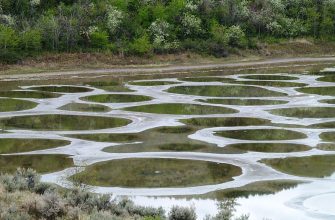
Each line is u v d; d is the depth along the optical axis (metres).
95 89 59.91
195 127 40.78
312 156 32.81
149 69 79.56
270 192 26.02
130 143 35.56
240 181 27.73
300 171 29.64
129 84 64.38
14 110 46.69
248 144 35.62
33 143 35.28
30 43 78.75
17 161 30.83
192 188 26.48
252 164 30.94
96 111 46.84
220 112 46.91
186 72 77.31
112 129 39.75
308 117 44.91
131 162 31.06
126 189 26.11
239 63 87.88
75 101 51.69
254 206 23.91
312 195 25.59
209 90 59.59
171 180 27.73
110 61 81.69
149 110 47.47
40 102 50.91
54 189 20.94
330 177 28.61
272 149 34.41
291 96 55.47
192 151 33.69
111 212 18.78
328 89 60.25
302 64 88.06
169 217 18.52
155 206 23.50
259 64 87.25
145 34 89.19
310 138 37.53
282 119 44.03
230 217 20.36
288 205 24.09
